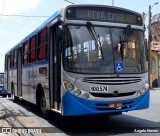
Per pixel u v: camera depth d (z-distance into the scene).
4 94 27.94
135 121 11.14
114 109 9.01
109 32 9.41
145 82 9.66
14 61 18.81
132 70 9.43
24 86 15.41
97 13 9.42
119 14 9.68
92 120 11.41
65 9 9.16
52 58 10.44
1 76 28.28
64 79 8.94
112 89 8.99
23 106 17.16
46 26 11.03
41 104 12.16
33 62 13.22
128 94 9.26
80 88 8.77
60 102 9.40
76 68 8.88
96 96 8.85
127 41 9.57
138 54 9.71
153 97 23.00
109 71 9.07
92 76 8.88
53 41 10.40
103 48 9.23
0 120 11.95
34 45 13.11
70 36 9.05
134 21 9.91
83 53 9.01
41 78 11.74
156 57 38.34
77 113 8.72
